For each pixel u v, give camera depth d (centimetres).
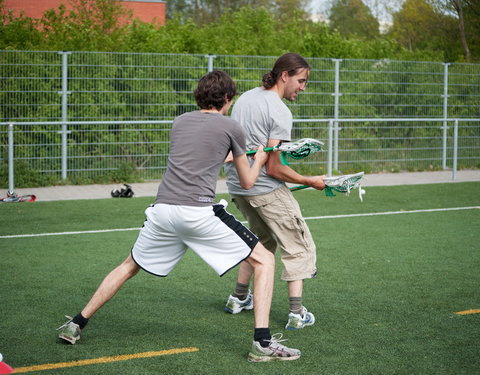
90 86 1196
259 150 426
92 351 408
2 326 451
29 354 402
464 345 425
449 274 601
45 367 381
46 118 1170
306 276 456
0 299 513
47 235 754
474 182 1255
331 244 721
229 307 490
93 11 1548
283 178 449
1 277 576
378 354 409
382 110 1420
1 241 720
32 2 2044
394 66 1428
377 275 596
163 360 395
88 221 841
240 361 396
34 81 1162
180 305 508
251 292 543
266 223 462
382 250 694
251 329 455
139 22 1441
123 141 1212
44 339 428
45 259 643
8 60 1146
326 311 495
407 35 2911
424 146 1445
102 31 1416
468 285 566
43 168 1166
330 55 1494
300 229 456
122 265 418
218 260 395
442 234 779
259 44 1484
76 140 1185
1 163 1138
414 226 827
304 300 521
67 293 532
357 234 775
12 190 1000
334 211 930
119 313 485
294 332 450
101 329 450
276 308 507
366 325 464
